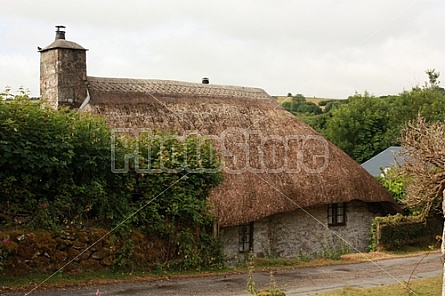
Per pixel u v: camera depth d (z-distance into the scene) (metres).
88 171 12.20
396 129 48.53
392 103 53.47
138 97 18.98
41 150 11.40
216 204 16.31
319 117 56.94
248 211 16.91
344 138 50.88
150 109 18.64
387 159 38.78
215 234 14.12
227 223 16.28
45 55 19.11
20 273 10.81
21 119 11.35
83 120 12.45
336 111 52.72
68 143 11.70
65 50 18.64
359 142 50.59
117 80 19.58
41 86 19.31
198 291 11.24
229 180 17.17
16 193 11.34
